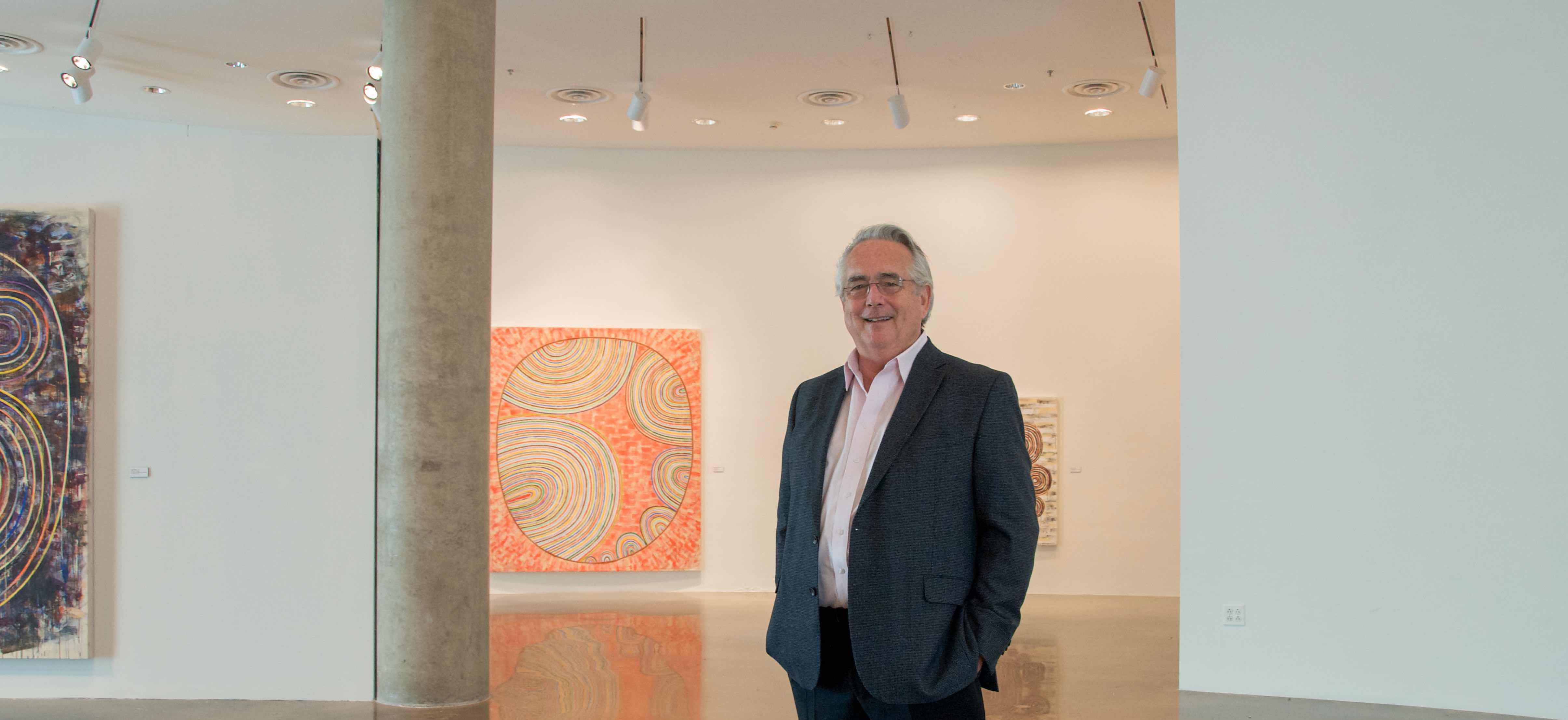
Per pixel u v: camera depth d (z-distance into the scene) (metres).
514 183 10.17
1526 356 5.36
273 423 5.86
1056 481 9.91
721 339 10.20
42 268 5.76
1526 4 5.41
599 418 10.09
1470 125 5.51
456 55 5.66
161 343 5.86
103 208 5.88
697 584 10.07
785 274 10.23
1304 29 5.87
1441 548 5.49
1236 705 5.62
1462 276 5.49
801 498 2.31
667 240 10.23
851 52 7.61
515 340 10.09
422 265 5.61
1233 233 5.98
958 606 2.11
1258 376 5.89
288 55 7.82
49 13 7.06
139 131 9.64
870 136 9.76
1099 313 9.96
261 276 5.90
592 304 10.16
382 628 5.70
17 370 5.73
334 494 5.83
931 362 2.23
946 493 2.12
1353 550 5.66
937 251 10.14
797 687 2.28
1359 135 5.73
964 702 2.10
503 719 5.41
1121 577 9.82
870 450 2.21
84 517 5.71
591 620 8.48
